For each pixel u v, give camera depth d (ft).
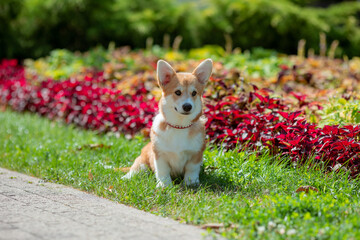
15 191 20.38
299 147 23.12
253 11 63.52
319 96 30.63
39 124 38.27
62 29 64.34
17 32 65.51
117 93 36.81
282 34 63.62
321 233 14.60
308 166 22.39
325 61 46.78
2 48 65.51
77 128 37.27
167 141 21.22
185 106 20.33
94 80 41.68
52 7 62.75
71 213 17.22
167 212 17.89
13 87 47.55
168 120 21.11
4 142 31.91
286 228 15.12
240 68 41.37
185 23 63.46
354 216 16.15
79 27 63.31
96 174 23.00
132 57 49.75
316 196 18.61
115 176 22.79
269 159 23.22
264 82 35.12
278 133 24.35
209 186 20.84
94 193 20.80
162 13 64.54
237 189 20.51
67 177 22.77
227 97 27.99
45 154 27.37
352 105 25.04
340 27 68.18
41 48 63.93
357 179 21.57
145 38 63.21
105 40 63.93
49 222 16.05
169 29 63.46
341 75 39.65
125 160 26.53
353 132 22.52
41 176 23.71
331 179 21.11
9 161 26.91
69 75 45.98
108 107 35.55
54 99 42.01
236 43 64.75
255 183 21.06
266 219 15.74
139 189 20.12
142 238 14.65
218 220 16.40
